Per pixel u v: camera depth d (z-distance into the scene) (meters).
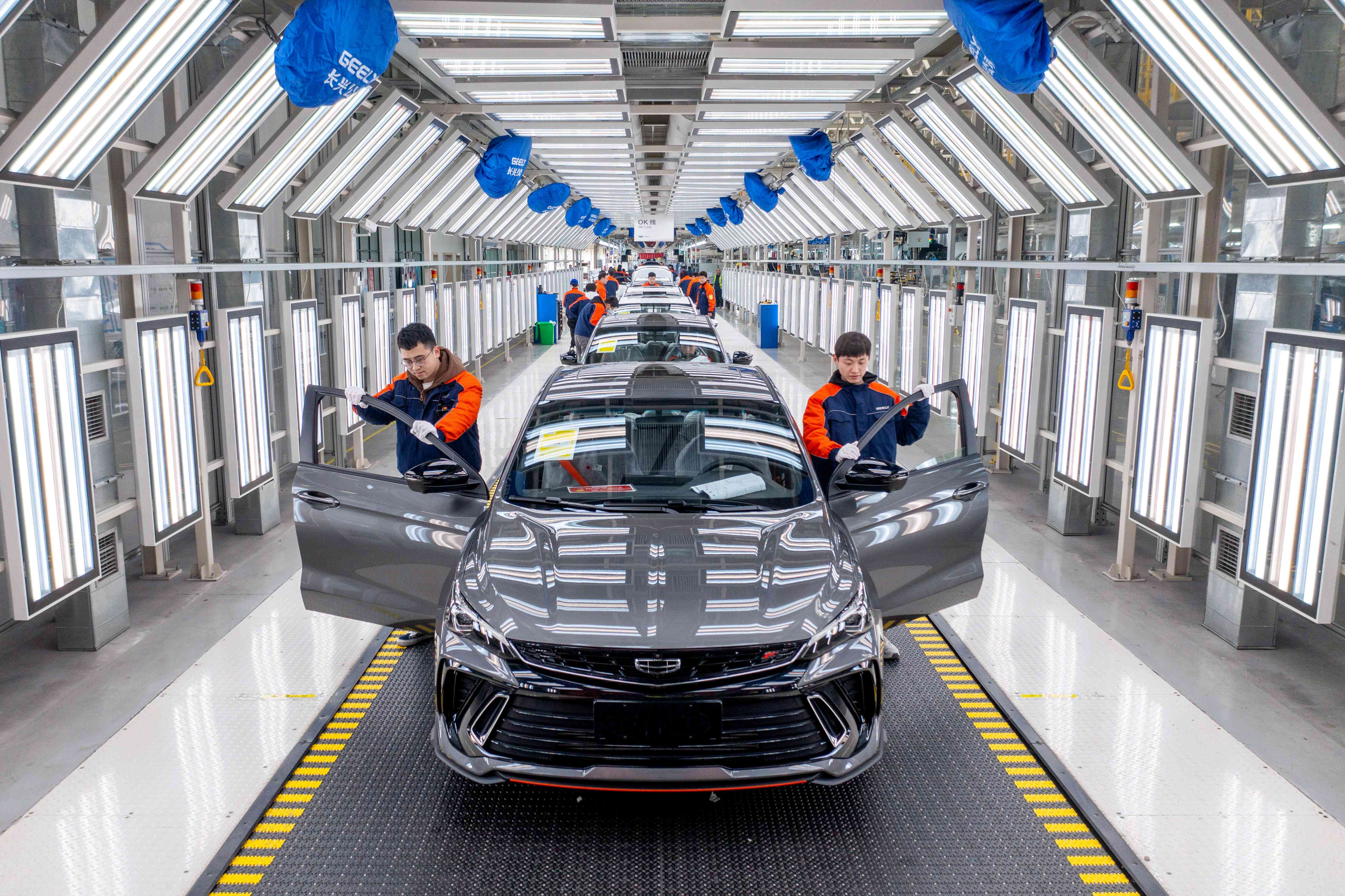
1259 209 4.49
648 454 3.76
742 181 15.19
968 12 3.85
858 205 11.27
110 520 4.46
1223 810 3.06
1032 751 3.43
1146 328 5.03
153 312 5.43
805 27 4.80
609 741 2.75
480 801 3.10
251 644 4.40
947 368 8.67
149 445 4.66
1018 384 6.78
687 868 2.75
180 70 3.91
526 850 2.84
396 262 10.34
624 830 2.95
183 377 5.00
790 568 3.06
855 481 3.40
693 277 25.81
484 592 2.99
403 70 6.09
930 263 9.09
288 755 3.38
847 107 7.43
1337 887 2.68
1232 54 3.49
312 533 3.65
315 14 3.88
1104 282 6.29
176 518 4.93
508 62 5.48
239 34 5.45
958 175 7.74
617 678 2.72
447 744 2.92
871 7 4.39
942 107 6.33
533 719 2.80
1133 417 5.20
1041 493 7.33
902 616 3.59
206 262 5.90
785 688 2.74
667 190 18.88
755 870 2.74
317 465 3.73
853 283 12.39
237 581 5.29
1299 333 3.77
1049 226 7.02
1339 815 3.04
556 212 20.59
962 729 3.62
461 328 12.41
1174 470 4.74
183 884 2.67
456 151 8.86
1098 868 2.76
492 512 3.52
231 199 5.55
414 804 3.08
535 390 12.96
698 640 2.72
